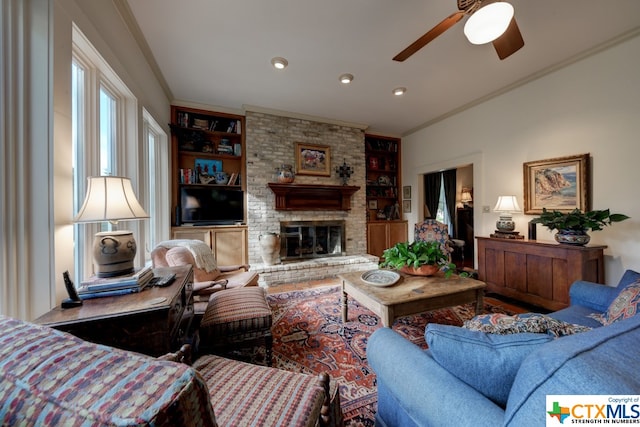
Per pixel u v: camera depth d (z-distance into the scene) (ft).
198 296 6.89
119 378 1.29
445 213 17.90
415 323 7.67
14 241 3.49
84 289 3.84
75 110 5.01
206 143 12.71
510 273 9.31
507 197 10.14
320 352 6.14
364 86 10.65
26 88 3.57
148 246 9.45
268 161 13.24
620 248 7.87
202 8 6.40
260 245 12.51
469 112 12.78
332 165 14.71
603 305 5.02
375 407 4.47
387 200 18.29
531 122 10.13
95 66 5.43
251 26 7.07
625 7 6.49
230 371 3.44
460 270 12.34
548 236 9.58
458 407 2.25
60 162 3.83
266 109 12.94
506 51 6.52
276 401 2.90
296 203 13.89
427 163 15.52
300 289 11.16
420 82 10.35
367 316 8.16
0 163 3.37
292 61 8.78
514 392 1.85
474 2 5.07
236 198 12.89
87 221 3.82
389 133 17.31
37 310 3.61
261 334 5.43
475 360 2.42
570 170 8.89
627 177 7.70
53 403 1.18
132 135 7.02
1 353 1.44
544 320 2.64
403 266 7.37
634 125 7.55
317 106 12.73
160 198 10.69
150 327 3.54
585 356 1.67
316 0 6.19
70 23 4.10
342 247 14.84
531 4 6.37
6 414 1.21
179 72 9.43
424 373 2.69
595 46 8.07
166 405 1.15
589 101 8.47
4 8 3.42
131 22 6.66
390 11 6.57
